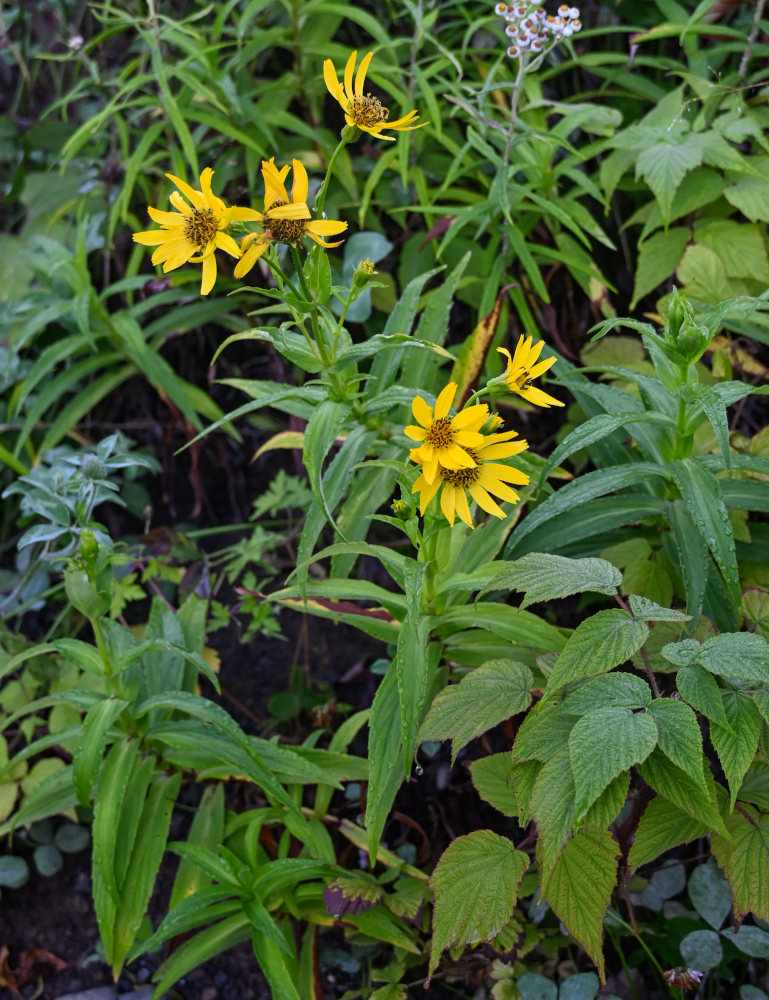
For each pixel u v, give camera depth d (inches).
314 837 28.8
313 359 26.3
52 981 30.7
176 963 27.2
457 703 24.8
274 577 36.7
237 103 35.1
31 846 32.8
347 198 36.4
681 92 34.4
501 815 31.0
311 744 31.3
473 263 35.7
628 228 37.7
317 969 28.1
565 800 22.6
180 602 35.4
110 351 37.3
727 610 27.5
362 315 34.9
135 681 28.0
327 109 40.0
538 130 32.3
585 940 23.3
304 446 26.1
